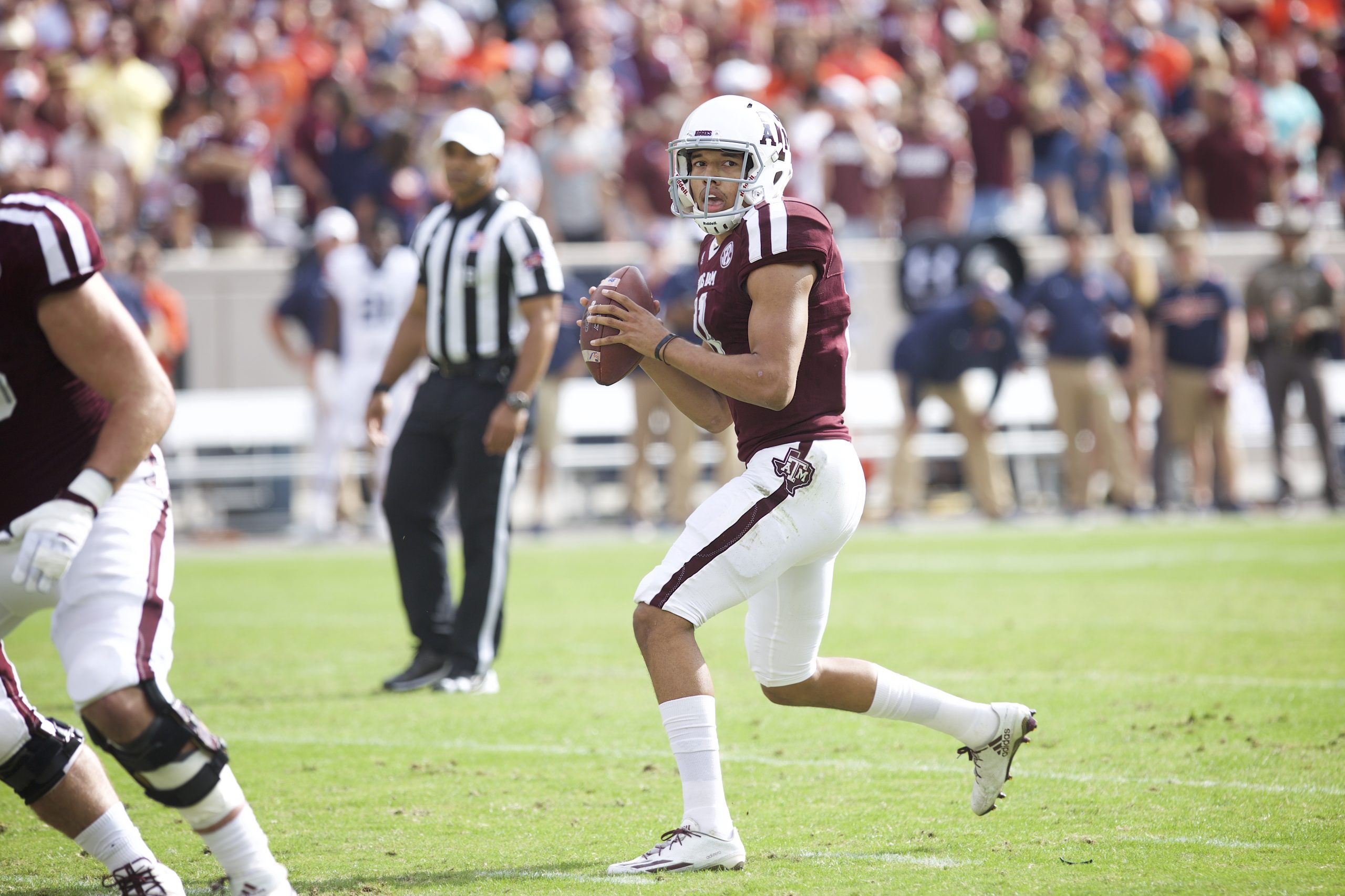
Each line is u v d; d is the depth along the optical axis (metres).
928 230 47.81
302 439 44.09
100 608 10.23
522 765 16.31
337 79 47.47
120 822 11.18
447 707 19.62
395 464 21.16
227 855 10.55
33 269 10.09
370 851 12.95
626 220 48.69
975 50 55.03
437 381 21.17
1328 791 14.58
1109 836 13.09
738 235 12.41
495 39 57.91
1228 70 56.44
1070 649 23.23
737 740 17.39
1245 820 13.55
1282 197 53.12
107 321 10.27
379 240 39.66
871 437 46.72
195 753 10.27
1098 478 47.34
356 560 37.34
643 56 54.06
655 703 19.83
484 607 20.89
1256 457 49.62
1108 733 17.23
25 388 10.51
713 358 12.15
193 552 39.66
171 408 10.41
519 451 21.19
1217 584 30.56
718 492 12.54
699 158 12.73
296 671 22.52
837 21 55.72
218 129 46.88
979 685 20.27
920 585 31.22
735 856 12.13
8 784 11.02
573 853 12.84
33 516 9.80
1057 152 50.19
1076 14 61.28
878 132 52.19
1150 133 51.06
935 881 11.74
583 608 28.80
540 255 20.66
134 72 49.78
